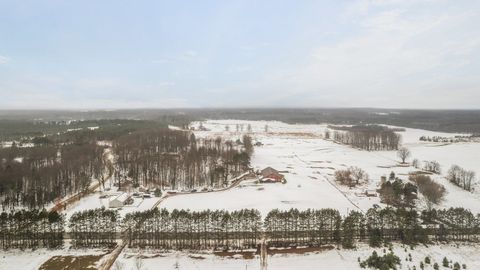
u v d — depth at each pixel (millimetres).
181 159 192000
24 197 138000
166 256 97750
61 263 93250
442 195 148000
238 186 173250
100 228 104875
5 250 100312
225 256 97812
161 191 159875
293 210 114438
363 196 156000
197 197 152750
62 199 148875
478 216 114250
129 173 180750
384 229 109375
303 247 103500
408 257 97562
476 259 97000
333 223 108875
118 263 92750
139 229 104188
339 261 95750
